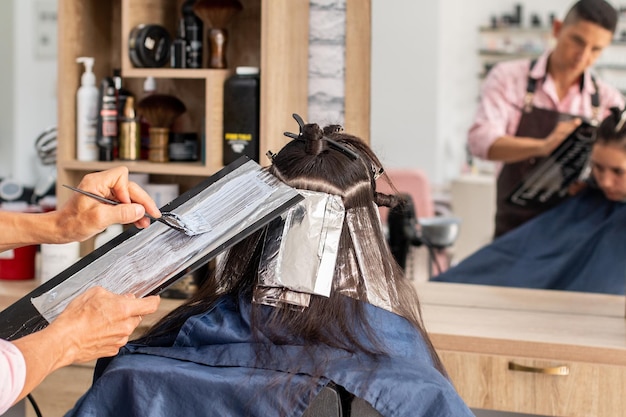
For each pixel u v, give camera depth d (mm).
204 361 1201
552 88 2266
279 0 2305
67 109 2516
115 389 1188
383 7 2359
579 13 2217
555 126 2281
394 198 1412
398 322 1264
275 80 2322
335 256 1229
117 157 2574
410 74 2338
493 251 2354
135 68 2451
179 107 2553
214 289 1333
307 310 1220
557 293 2346
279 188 1252
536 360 1940
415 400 1145
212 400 1152
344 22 2432
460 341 2008
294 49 2406
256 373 1161
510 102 2283
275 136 2348
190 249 1200
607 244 2314
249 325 1233
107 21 2648
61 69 2498
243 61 2525
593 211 2311
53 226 1322
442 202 2354
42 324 1198
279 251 1234
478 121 2301
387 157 2373
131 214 1245
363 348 1207
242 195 1276
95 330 1113
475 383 1982
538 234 2340
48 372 1064
